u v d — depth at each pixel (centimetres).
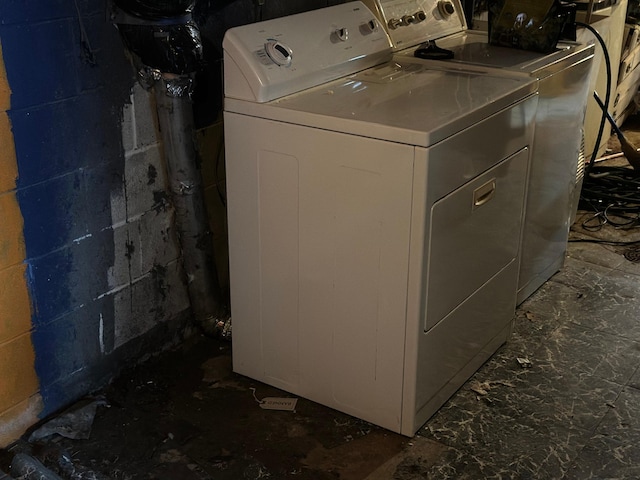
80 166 213
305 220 215
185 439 219
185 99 226
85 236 221
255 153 218
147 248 242
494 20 280
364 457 213
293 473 206
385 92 225
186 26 212
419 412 220
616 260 323
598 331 273
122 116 221
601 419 228
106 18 208
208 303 258
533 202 271
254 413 231
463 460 211
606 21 357
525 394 239
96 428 223
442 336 221
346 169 202
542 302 292
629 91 444
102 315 233
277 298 230
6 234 200
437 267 207
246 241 230
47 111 201
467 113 202
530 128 242
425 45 282
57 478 201
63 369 226
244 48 212
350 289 214
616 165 409
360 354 219
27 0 189
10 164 196
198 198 241
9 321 207
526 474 206
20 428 218
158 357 257
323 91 226
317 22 237
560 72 262
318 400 235
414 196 193
